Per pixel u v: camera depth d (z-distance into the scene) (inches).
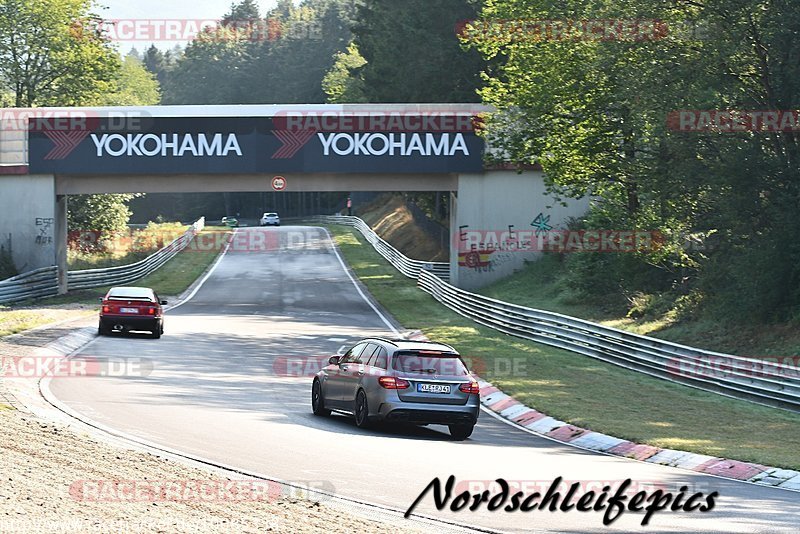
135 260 3321.9
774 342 1346.0
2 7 3472.0
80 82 3597.4
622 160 1784.0
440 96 3134.8
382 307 2327.8
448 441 807.7
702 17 1435.8
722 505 565.9
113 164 2231.8
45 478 509.0
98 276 2628.0
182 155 2226.9
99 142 2230.6
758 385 1075.3
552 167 1857.8
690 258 1792.6
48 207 2278.5
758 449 782.5
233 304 2349.9
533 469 666.8
